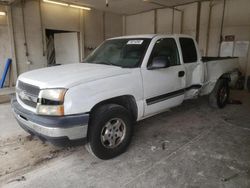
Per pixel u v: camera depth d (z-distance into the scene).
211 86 4.62
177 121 4.20
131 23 11.80
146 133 3.61
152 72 3.12
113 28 11.37
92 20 10.17
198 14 8.97
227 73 5.01
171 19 9.97
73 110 2.27
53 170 2.53
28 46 7.97
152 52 3.21
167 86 3.41
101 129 2.56
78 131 2.32
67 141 2.31
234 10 8.05
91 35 10.26
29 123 2.43
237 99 6.07
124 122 2.81
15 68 7.70
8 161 2.72
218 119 4.31
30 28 7.93
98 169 2.54
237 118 4.37
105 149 2.65
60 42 10.05
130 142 3.05
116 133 2.77
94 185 2.24
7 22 7.31
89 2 8.62
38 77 2.59
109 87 2.57
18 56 7.75
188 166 2.58
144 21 11.08
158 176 2.38
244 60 8.03
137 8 10.02
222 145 3.14
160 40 3.41
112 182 2.29
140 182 2.28
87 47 10.12
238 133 3.59
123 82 2.73
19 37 7.68
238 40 8.11
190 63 3.90
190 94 4.06
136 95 2.92
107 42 3.87
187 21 9.45
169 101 3.52
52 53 10.14
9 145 3.17
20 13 7.57
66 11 8.99
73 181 2.32
